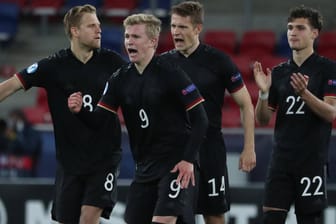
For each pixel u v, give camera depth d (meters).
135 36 17.70
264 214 20.08
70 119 19.75
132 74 18.06
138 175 18.38
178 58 20.08
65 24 19.78
